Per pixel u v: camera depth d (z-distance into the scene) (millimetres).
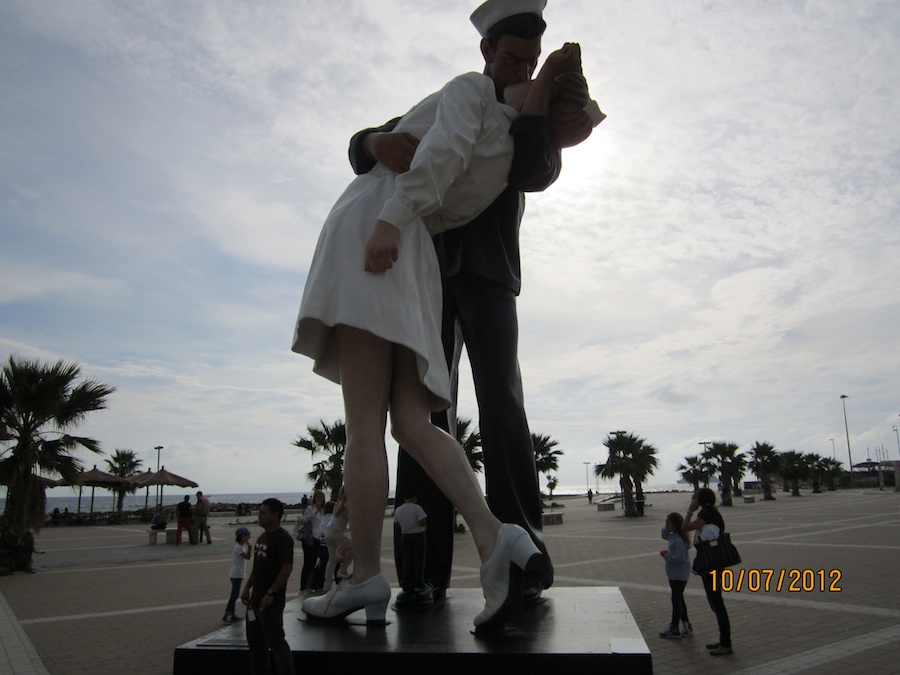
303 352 3559
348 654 2920
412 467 4730
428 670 2834
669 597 9273
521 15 4246
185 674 3143
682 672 5578
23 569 14055
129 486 34094
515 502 4508
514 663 2785
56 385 15180
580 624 3373
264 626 3031
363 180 3740
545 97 3871
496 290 4730
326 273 3402
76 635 7609
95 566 15453
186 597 10594
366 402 3426
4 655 6609
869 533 17375
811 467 58062
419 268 3543
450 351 4898
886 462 76062
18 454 14672
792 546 14578
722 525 6391
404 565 4344
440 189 3432
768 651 6121
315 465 24719
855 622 7168
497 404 4582
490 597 3098
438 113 3572
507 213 4766
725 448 39219
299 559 15422
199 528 22031
